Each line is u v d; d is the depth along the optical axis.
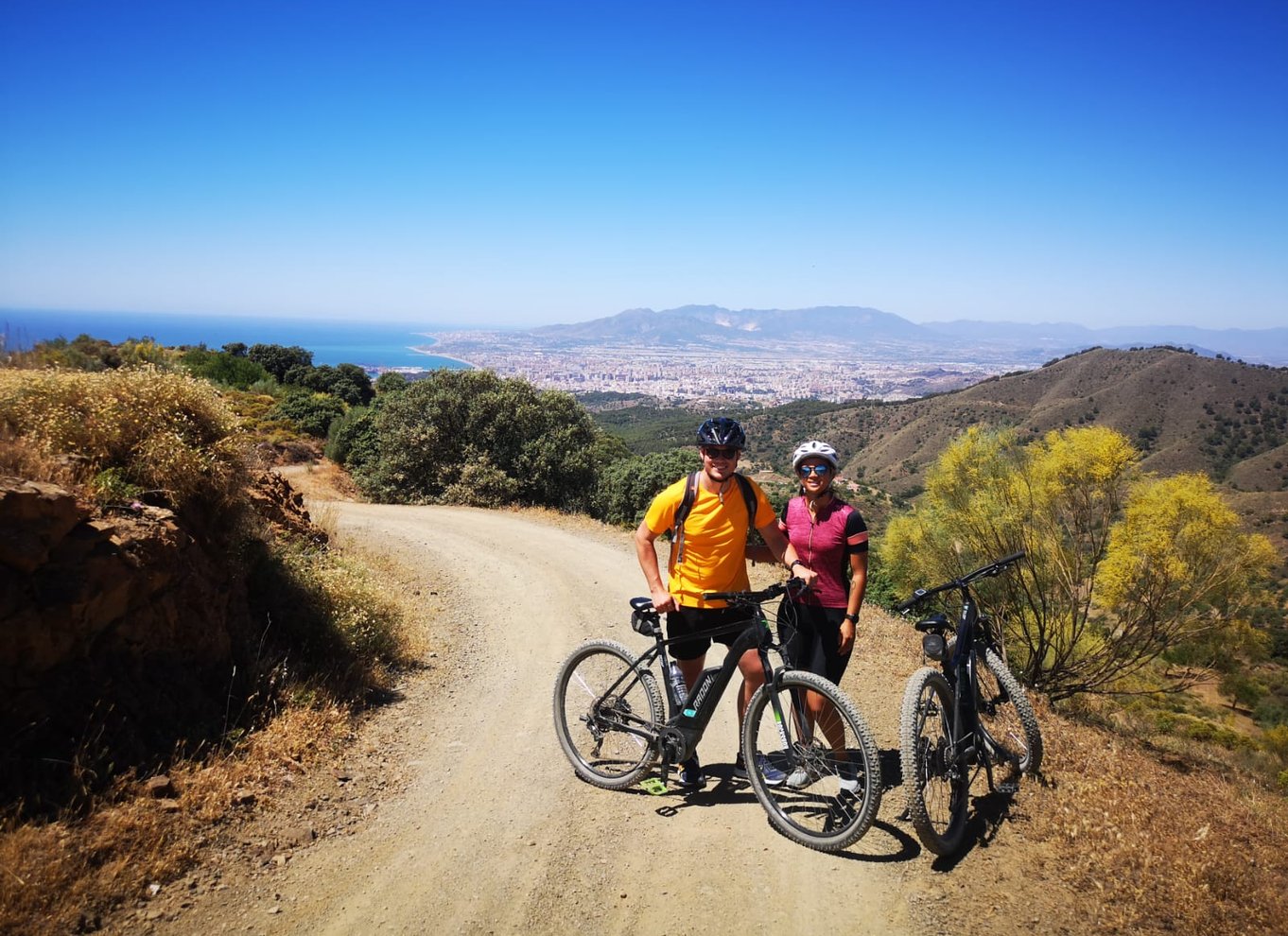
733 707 5.31
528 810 3.84
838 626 3.87
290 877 3.17
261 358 50.22
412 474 19.91
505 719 5.25
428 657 6.62
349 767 4.29
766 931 2.84
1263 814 4.74
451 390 20.36
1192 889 3.08
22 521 3.41
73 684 3.53
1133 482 7.95
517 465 19.48
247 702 4.40
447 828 3.66
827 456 3.79
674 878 3.20
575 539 13.38
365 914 2.93
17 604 3.32
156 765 3.67
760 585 9.23
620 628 7.90
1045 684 8.68
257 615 5.34
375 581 7.85
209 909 2.90
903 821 3.67
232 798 3.65
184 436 4.93
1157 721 13.28
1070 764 4.44
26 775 3.23
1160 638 7.86
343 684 5.30
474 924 2.88
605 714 4.23
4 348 6.54
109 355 18.98
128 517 4.13
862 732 3.34
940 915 2.93
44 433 4.44
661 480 16.45
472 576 10.11
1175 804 4.20
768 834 3.57
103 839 3.08
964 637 3.95
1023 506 8.26
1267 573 7.47
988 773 3.87
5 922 2.57
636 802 3.93
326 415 30.89
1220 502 7.37
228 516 5.16
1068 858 3.32
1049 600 8.56
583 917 2.93
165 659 4.12
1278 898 3.15
